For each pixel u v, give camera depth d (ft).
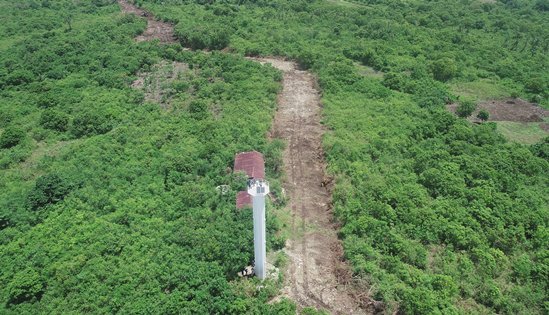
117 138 146.30
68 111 165.89
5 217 113.39
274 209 118.93
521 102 181.37
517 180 126.82
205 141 143.13
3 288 96.58
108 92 179.42
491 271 98.12
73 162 135.85
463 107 166.81
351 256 101.81
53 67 200.75
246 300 89.86
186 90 180.55
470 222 109.40
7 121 163.12
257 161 94.38
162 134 147.95
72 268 97.91
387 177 126.21
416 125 151.74
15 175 132.98
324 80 184.44
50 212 115.44
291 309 88.38
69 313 89.81
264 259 94.68
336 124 155.12
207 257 99.14
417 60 207.82
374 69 204.03
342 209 114.83
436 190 121.70
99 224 109.91
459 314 87.86
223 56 207.31
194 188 119.75
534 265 100.27
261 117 157.69
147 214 113.09
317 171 135.64
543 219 112.27
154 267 97.55
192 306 88.53
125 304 90.07
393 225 110.01
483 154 135.23
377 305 90.99
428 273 98.27
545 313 90.02
